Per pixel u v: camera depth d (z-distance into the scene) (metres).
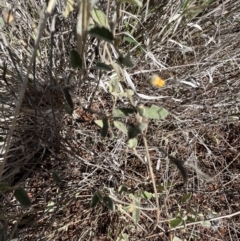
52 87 0.36
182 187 0.47
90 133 0.45
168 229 0.45
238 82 0.48
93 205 0.31
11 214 0.43
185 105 0.46
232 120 0.47
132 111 0.29
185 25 0.43
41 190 0.44
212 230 0.48
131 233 0.46
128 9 0.45
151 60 0.45
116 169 0.45
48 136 0.43
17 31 0.43
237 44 0.48
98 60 0.42
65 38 0.44
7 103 0.39
